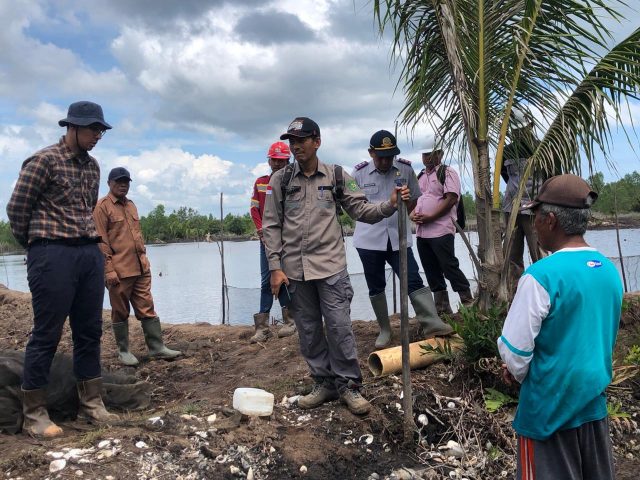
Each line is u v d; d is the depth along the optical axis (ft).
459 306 16.92
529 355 8.30
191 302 49.55
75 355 14.61
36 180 13.15
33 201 13.23
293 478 12.26
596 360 8.15
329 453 12.90
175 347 23.00
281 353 20.29
